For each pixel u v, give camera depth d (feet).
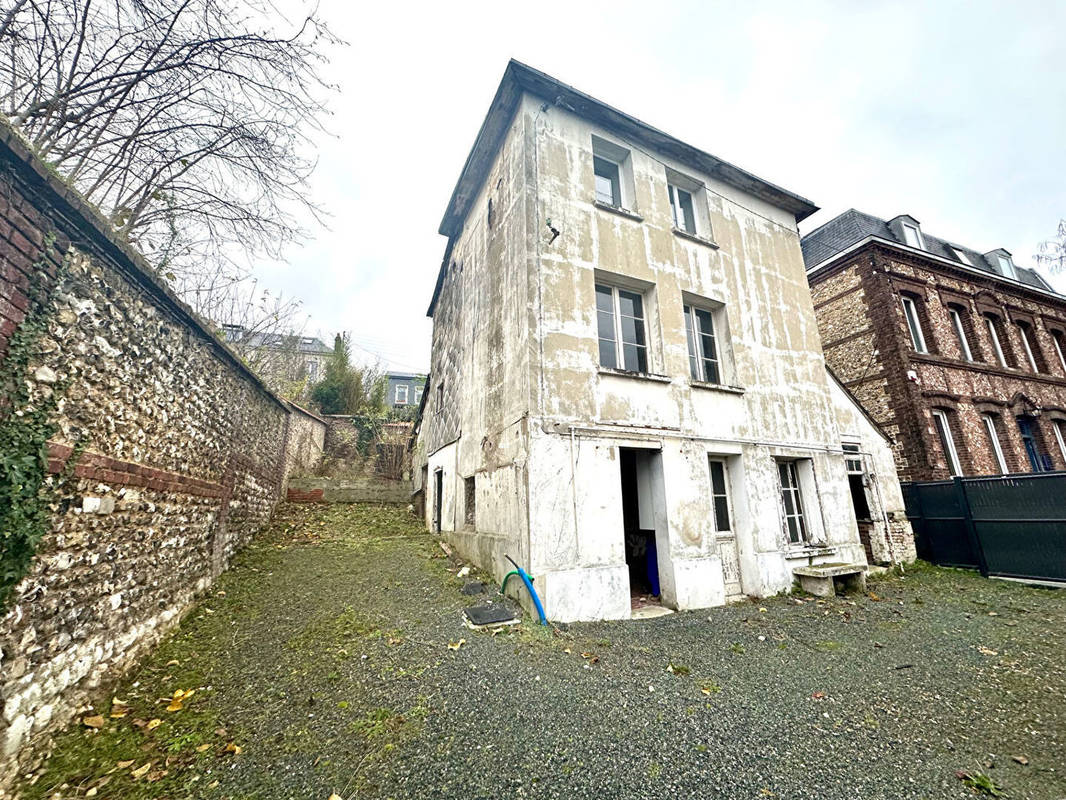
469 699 11.46
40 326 8.96
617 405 21.52
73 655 9.81
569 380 20.51
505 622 17.10
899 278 40.91
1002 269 53.06
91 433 10.69
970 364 41.52
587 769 8.79
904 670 13.76
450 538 29.66
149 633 13.16
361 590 20.08
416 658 13.80
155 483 13.71
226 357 20.12
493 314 25.34
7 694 7.92
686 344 24.77
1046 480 26.09
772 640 16.48
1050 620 18.70
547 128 23.26
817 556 25.86
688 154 27.89
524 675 12.90
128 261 11.75
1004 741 9.94
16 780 7.85
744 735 10.04
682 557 21.26
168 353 14.73
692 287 26.13
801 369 29.81
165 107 14.69
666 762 9.04
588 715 10.80
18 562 8.22
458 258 36.11
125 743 9.27
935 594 23.77
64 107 13.48
